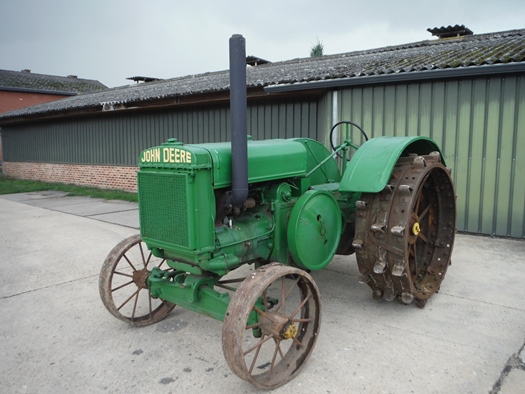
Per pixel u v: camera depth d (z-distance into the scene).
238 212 3.04
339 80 6.58
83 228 7.25
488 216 5.94
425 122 6.25
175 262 3.07
